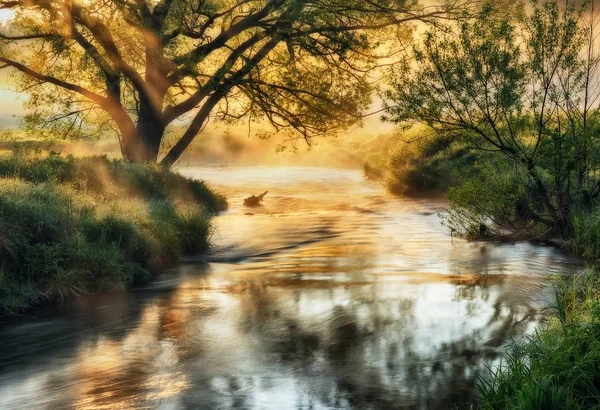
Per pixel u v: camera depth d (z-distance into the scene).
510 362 5.82
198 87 25.38
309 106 25.38
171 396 5.64
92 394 5.73
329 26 23.84
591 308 6.43
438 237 15.96
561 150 13.62
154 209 15.32
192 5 22.86
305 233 17.16
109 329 8.00
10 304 8.97
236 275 11.57
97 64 23.28
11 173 16.44
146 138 24.92
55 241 10.73
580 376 4.89
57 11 21.94
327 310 8.60
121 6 21.69
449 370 6.16
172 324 8.14
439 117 14.17
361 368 6.27
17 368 6.55
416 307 8.62
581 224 13.37
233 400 5.51
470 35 13.77
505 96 13.32
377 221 19.53
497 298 9.05
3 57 24.11
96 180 18.05
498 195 14.80
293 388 5.78
